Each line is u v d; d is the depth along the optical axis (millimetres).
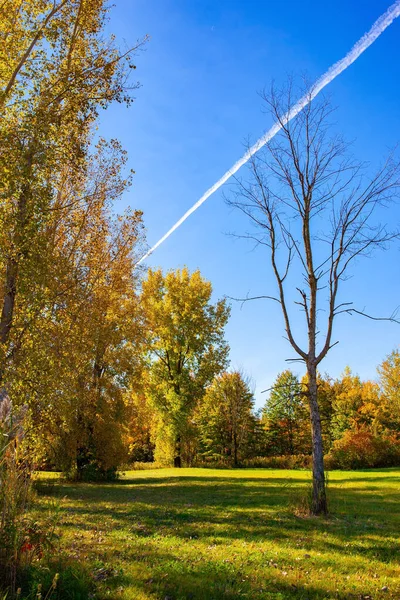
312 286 13156
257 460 42500
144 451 55656
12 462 5949
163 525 10328
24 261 14977
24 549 5484
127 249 23812
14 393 14875
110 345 24531
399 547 8398
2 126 14961
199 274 40375
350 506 13977
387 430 43562
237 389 48750
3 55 15273
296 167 13312
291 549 8094
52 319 17500
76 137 16797
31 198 14859
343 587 5938
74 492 18156
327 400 56375
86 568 5844
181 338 39750
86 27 16703
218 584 5805
